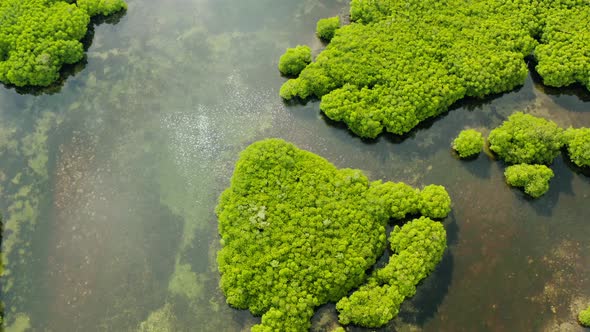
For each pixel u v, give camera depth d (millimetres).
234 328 52969
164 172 62250
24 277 56188
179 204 60125
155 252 57375
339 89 63688
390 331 52344
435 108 62406
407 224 55125
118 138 64750
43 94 68125
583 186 59750
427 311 53219
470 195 59469
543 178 57656
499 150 60281
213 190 60781
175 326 53562
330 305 53125
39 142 64750
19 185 61812
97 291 55344
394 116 61031
